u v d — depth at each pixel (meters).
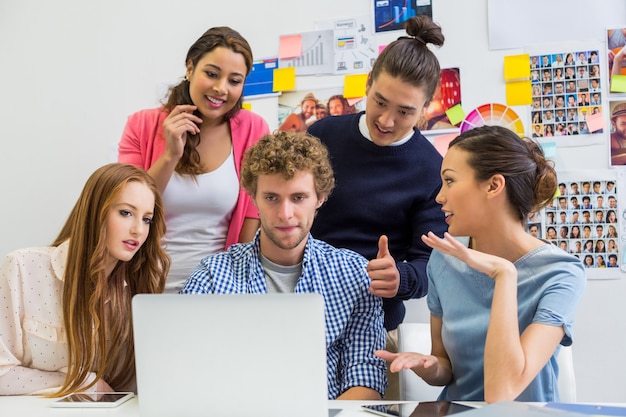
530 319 1.22
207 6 2.25
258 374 0.95
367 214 1.79
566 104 1.97
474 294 1.29
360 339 1.42
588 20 1.96
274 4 2.18
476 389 1.28
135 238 1.44
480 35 2.02
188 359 0.96
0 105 2.41
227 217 1.90
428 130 2.06
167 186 1.82
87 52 2.34
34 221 2.37
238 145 1.89
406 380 1.50
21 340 1.40
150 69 2.29
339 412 1.05
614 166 1.94
